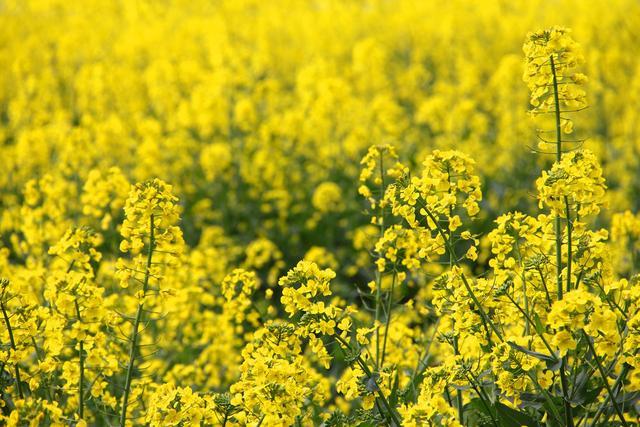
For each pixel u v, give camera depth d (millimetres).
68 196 10352
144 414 5883
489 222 11727
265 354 4770
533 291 4867
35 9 27906
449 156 4844
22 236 10695
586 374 4586
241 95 15797
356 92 17781
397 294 6910
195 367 7324
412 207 4977
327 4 29094
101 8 28578
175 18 27531
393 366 5109
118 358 6543
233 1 26391
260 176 13617
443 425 4180
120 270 5266
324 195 11984
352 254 11859
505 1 25797
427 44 22672
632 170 13406
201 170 13711
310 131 13742
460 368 4566
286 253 12148
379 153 6363
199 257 8742
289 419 4406
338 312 4844
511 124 13930
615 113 15938
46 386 5465
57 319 5109
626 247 7715
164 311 7559
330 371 7742
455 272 4848
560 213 4523
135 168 13320
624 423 4379
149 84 17672
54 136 13602
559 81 4832
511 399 4809
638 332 4266
